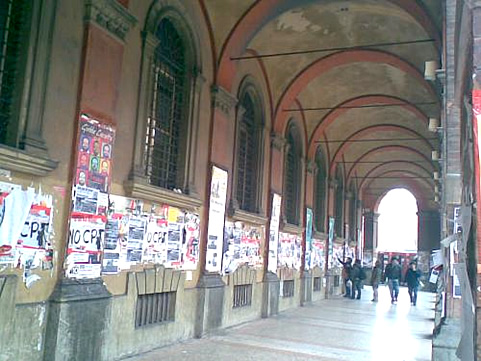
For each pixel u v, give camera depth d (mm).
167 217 8656
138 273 7770
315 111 17469
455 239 4984
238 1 9797
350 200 28312
